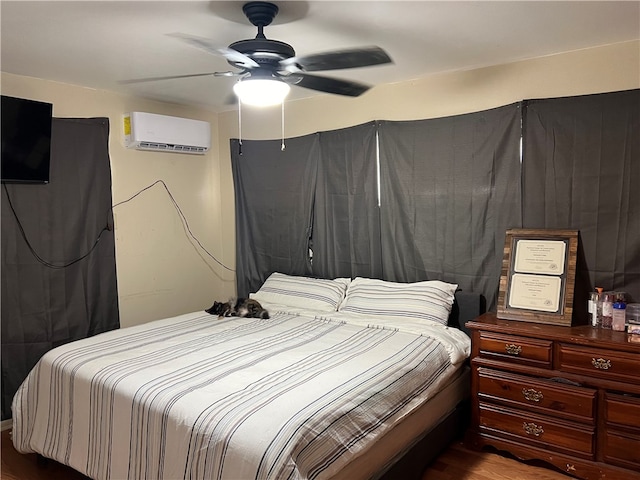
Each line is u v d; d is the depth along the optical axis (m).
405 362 2.40
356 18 2.21
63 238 3.32
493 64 2.99
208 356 2.44
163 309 4.02
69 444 2.29
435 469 2.54
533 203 2.90
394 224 3.44
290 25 2.29
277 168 4.00
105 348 2.58
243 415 1.77
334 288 3.50
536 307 2.71
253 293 4.13
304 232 3.89
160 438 1.88
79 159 3.39
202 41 1.93
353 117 3.61
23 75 3.10
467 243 3.15
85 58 2.77
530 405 2.52
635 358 2.24
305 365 2.30
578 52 2.72
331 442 1.78
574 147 2.76
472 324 2.69
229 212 4.40
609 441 2.31
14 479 2.49
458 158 3.15
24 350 3.17
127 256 3.75
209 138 4.11
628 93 2.60
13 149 2.92
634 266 2.63
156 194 3.93
